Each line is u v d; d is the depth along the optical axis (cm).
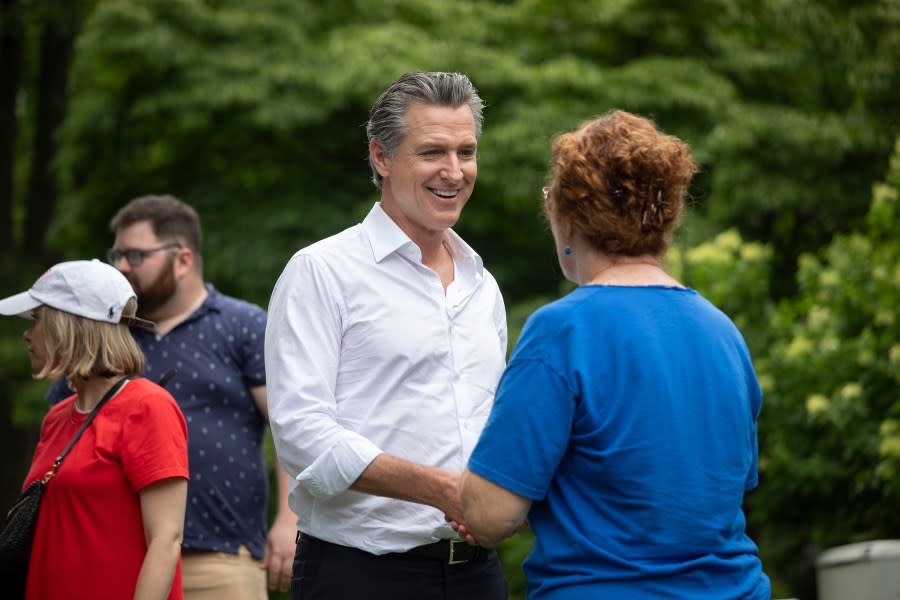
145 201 464
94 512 342
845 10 1325
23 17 1809
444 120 333
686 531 257
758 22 1434
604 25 1488
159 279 453
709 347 268
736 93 1441
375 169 348
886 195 821
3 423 1697
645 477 257
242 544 445
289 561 446
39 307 358
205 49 1458
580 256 279
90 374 356
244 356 458
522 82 1378
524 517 262
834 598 608
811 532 810
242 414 454
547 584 263
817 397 747
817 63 1380
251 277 1403
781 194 1290
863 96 1316
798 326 834
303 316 325
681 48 1495
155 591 335
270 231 1420
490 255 1416
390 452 325
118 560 341
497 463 258
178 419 354
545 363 259
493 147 1324
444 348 335
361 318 329
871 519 781
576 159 271
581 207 271
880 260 791
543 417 257
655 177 268
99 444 344
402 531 322
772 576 848
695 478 259
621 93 1370
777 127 1309
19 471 1714
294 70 1403
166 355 449
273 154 1474
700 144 1349
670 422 259
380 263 336
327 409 319
